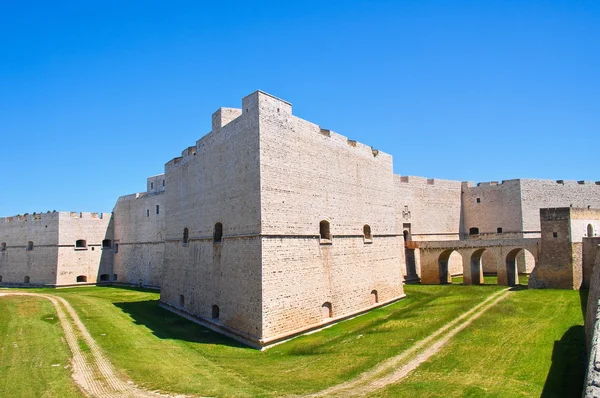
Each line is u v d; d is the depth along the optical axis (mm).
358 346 21078
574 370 15844
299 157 26609
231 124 27203
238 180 25828
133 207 58625
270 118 24812
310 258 26422
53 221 57031
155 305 37500
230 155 27078
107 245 61562
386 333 23172
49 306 35844
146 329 27453
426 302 32812
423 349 19266
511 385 14516
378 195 35375
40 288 55031
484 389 14164
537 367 16281
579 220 35938
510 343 19484
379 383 15484
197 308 29953
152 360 20250
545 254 35625
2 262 64312
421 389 14492
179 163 35594
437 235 54719
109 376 17797
